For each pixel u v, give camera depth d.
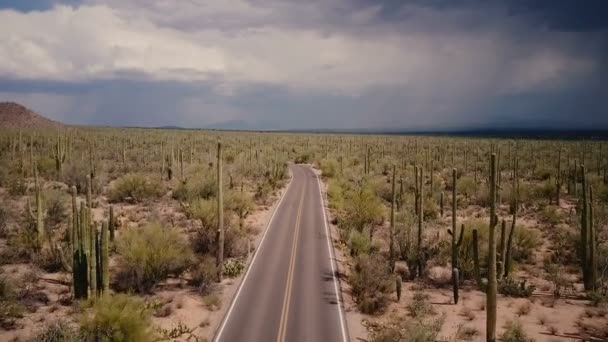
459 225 29.52
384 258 28.83
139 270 22.06
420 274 26.19
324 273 26.03
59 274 23.77
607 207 37.53
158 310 19.89
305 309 20.92
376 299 21.67
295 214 42.44
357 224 36.00
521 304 22.41
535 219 40.97
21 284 21.48
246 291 23.00
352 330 19.22
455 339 18.45
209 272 23.75
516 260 29.20
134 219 36.19
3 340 16.41
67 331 15.70
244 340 17.70
